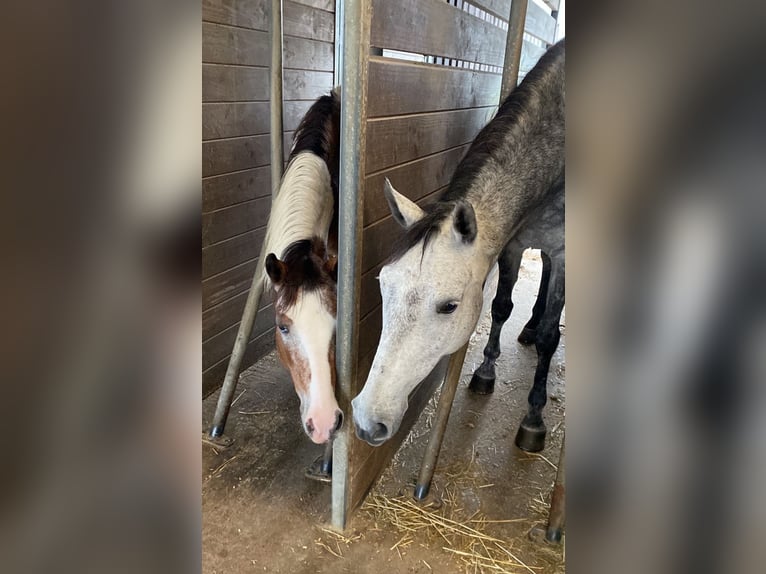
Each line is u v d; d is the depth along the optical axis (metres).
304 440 1.97
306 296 1.42
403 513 1.64
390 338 1.22
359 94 1.18
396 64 1.38
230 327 2.22
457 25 1.87
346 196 1.27
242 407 2.15
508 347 2.75
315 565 1.45
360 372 1.51
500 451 1.95
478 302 1.29
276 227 1.65
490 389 2.32
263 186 2.25
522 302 3.33
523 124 1.42
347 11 1.13
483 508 1.68
